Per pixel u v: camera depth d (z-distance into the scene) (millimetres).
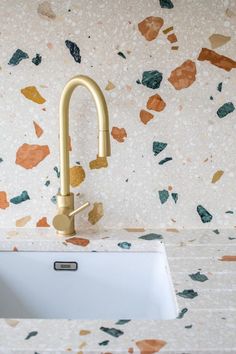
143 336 683
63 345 660
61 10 1053
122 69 1080
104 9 1054
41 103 1096
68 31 1062
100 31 1063
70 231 1099
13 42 1066
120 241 1065
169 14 1057
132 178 1130
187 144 1113
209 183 1131
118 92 1090
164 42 1068
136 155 1119
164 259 1038
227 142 1112
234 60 1074
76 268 1084
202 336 683
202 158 1120
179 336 683
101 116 962
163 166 1125
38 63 1077
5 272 1089
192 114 1099
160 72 1081
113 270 1082
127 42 1068
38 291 1097
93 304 1098
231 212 1139
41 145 1116
